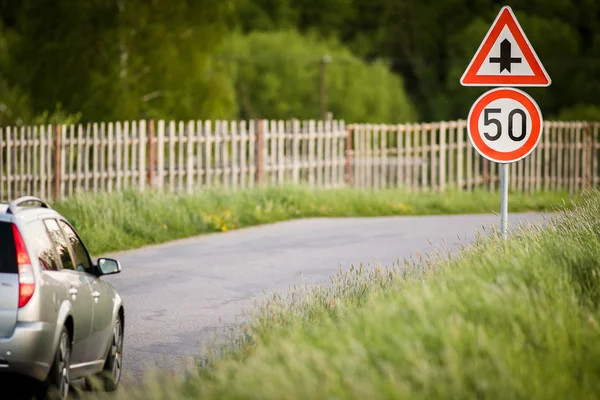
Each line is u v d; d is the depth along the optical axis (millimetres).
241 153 93312
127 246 64312
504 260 30750
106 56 123000
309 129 98688
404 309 24484
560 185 112438
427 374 19625
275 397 19219
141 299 47094
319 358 20219
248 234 70875
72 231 31078
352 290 37656
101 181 85938
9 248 25828
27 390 25922
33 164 83375
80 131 85000
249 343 31422
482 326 22609
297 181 94812
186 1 127438
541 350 21984
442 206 92062
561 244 32906
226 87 130125
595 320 23781
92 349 29484
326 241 66500
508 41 36250
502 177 36844
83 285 28859
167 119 124875
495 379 19594
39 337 25375
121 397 24969
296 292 47562
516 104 36500
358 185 103250
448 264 34156
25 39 123938
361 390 18844
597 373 21203
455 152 145250
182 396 23281
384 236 68625
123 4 123062
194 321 41969
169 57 125250
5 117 112125
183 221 71062
